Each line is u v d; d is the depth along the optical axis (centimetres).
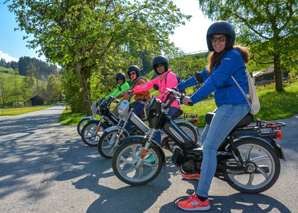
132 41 1105
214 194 265
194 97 231
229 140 260
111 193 278
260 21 1423
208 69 278
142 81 478
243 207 232
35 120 1600
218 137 240
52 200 263
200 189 235
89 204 250
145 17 1214
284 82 2470
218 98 253
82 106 2230
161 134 368
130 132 461
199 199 232
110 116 539
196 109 1176
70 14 1126
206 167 238
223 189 279
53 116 2117
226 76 232
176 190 281
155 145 298
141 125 370
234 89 242
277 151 253
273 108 944
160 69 393
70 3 1109
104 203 252
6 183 322
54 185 309
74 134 766
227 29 239
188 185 296
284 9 1434
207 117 267
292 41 1380
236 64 235
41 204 254
